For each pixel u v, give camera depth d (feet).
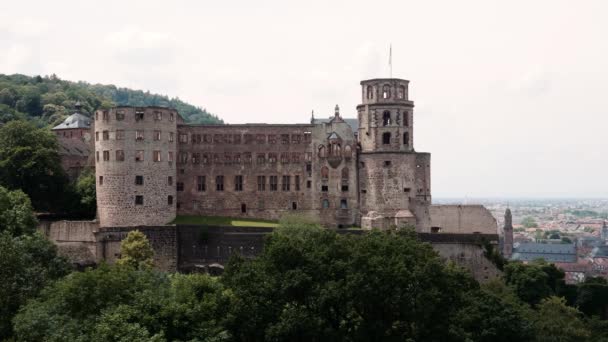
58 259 367.66
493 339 359.46
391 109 535.60
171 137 504.84
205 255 480.23
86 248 463.42
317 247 319.68
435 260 299.99
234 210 548.72
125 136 483.10
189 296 294.25
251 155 550.36
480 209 593.01
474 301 365.20
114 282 289.94
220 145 549.54
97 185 490.49
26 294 300.61
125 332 244.42
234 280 300.20
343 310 295.07
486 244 501.56
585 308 530.27
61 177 513.04
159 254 471.21
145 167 488.02
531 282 487.20
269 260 304.91
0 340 281.54
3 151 496.23
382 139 537.65
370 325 291.99
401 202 533.55
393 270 290.56
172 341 256.52
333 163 546.26
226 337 262.88
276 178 550.36
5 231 361.51
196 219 525.34
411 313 291.17
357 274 287.07
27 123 515.91
